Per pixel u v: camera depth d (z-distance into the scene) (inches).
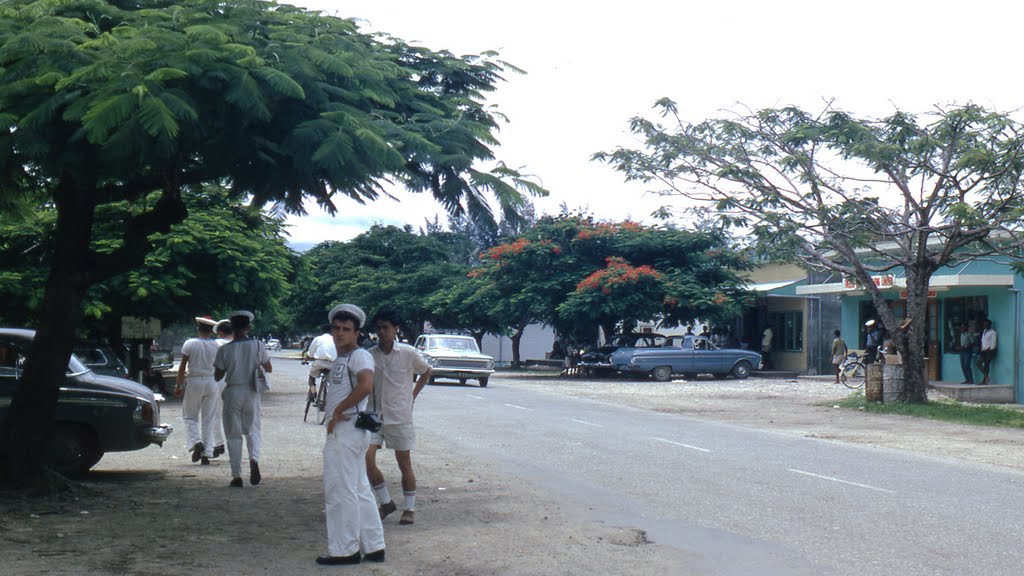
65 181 342.6
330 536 279.7
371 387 281.3
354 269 2770.7
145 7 369.7
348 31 394.6
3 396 425.4
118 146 282.5
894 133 850.8
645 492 420.5
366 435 283.6
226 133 324.2
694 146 900.0
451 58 437.7
